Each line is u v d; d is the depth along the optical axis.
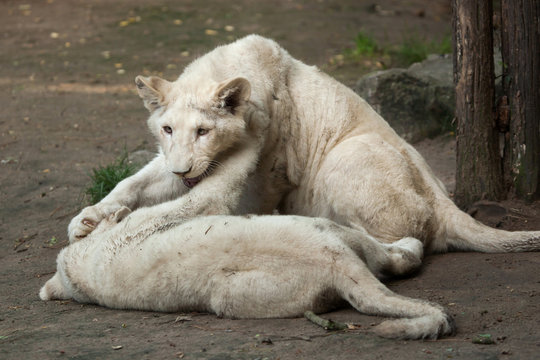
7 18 34.09
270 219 8.14
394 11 33.84
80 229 9.63
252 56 10.52
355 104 11.16
